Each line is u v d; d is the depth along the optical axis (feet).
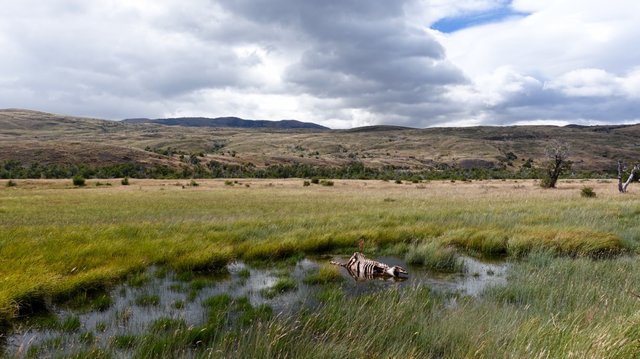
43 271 33.37
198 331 24.12
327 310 27.02
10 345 23.31
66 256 38.68
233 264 42.65
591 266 37.50
